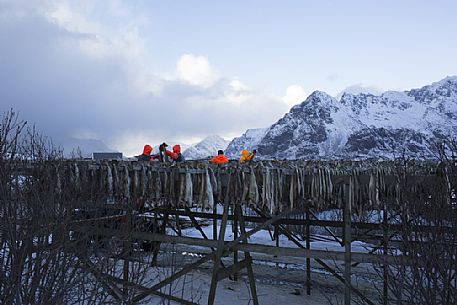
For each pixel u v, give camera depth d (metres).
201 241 5.36
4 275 3.50
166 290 7.61
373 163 5.81
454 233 3.94
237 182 5.16
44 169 4.15
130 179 5.39
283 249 5.15
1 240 3.64
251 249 5.27
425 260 3.94
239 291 8.20
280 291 8.27
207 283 8.60
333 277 9.42
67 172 4.86
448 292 3.79
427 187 4.50
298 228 13.66
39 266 3.58
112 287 4.88
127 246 5.32
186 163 5.35
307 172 5.43
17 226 3.89
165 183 5.35
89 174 5.36
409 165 4.96
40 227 3.68
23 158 4.18
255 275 9.55
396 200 5.06
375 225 7.76
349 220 5.13
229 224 18.23
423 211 4.26
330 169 5.50
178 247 12.31
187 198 5.19
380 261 4.79
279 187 5.30
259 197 5.23
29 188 3.96
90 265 4.38
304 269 10.10
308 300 7.72
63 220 3.91
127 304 4.84
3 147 3.89
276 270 10.02
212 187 5.26
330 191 5.45
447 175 4.21
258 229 5.55
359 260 5.00
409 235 4.21
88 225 4.66
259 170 5.19
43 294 3.55
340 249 11.88
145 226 8.55
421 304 4.00
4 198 3.60
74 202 4.27
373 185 5.37
